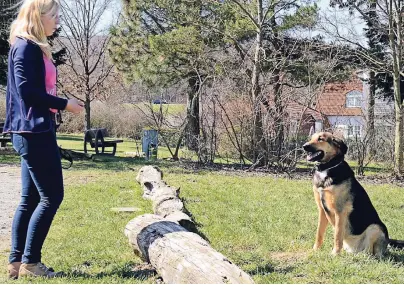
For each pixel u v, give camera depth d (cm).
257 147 1742
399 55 1695
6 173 1489
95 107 3400
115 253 618
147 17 2228
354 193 612
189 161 1848
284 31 2003
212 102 1770
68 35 3400
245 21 1925
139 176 1244
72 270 543
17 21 495
